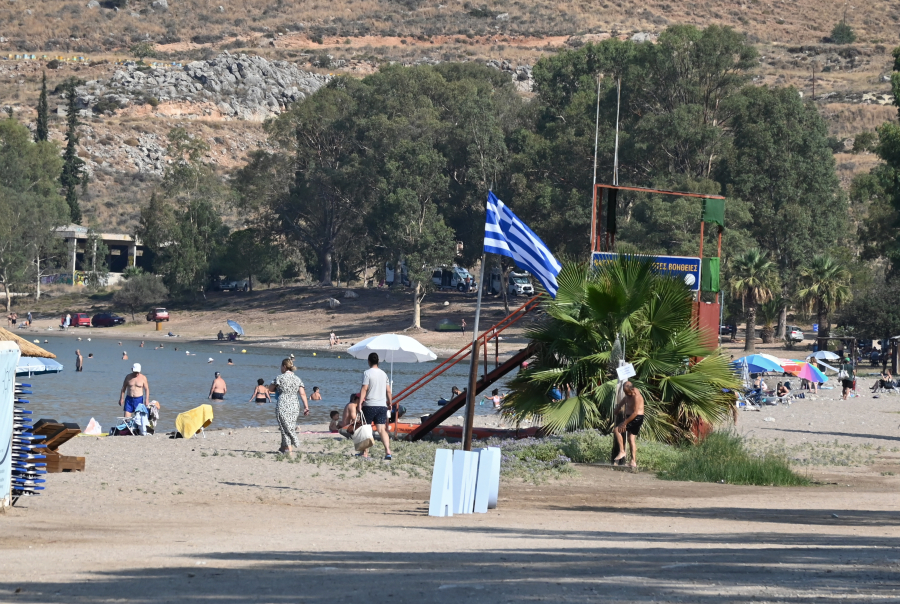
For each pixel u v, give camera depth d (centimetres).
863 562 1880
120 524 2656
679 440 5666
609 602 1432
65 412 9781
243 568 1797
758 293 19175
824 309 19912
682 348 5678
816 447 6359
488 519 2989
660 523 2881
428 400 12231
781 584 1596
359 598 1471
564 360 5888
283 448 5175
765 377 13850
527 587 1561
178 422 6222
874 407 10000
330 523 2795
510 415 5941
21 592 1525
